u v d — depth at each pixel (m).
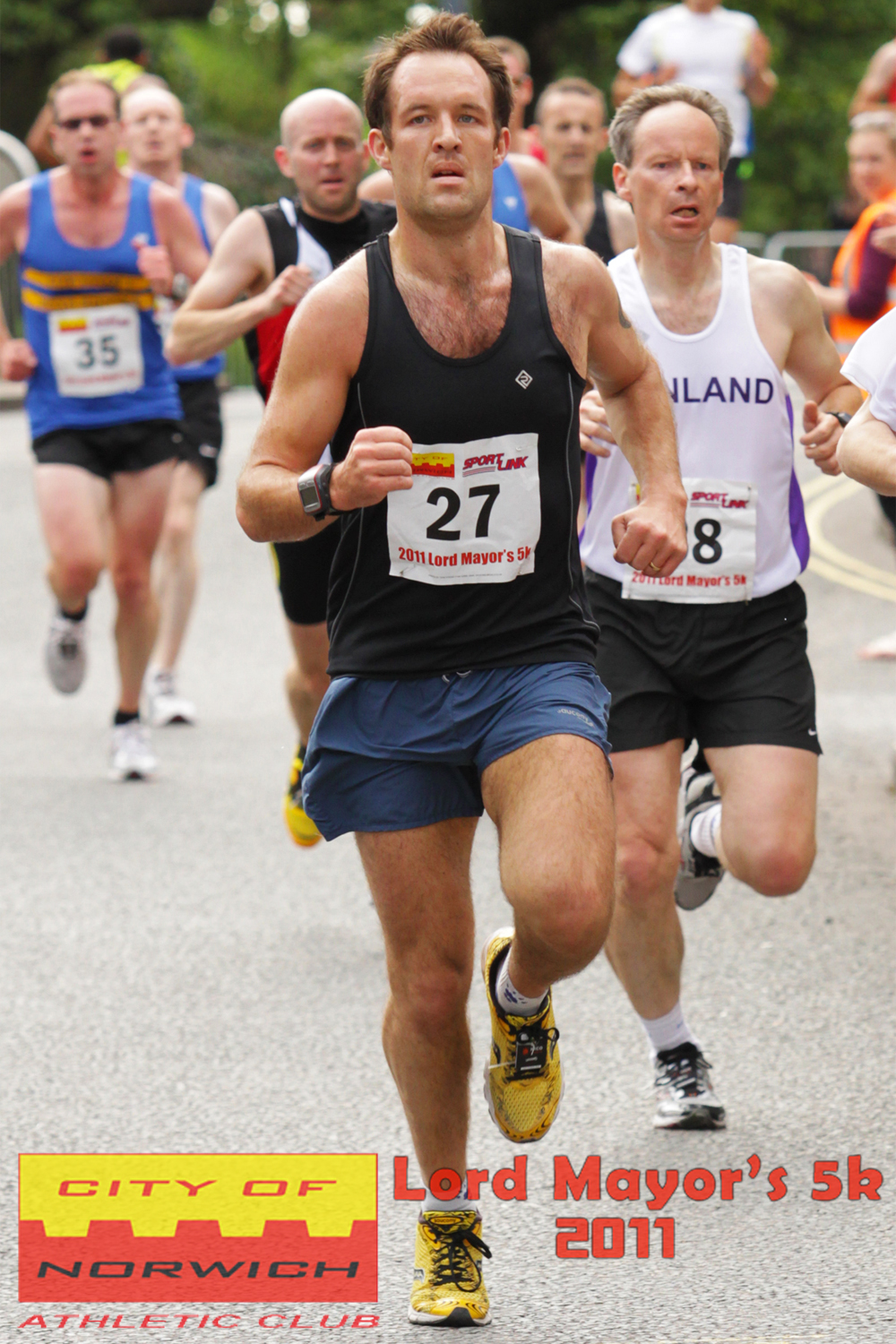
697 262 13.57
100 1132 13.11
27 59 103.94
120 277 23.03
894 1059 14.32
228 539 41.91
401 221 10.02
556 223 22.12
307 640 17.84
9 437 55.12
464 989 10.35
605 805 9.80
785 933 17.69
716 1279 10.83
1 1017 15.54
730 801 13.12
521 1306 10.54
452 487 10.06
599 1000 15.93
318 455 10.09
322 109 17.89
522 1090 10.55
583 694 10.20
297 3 116.00
